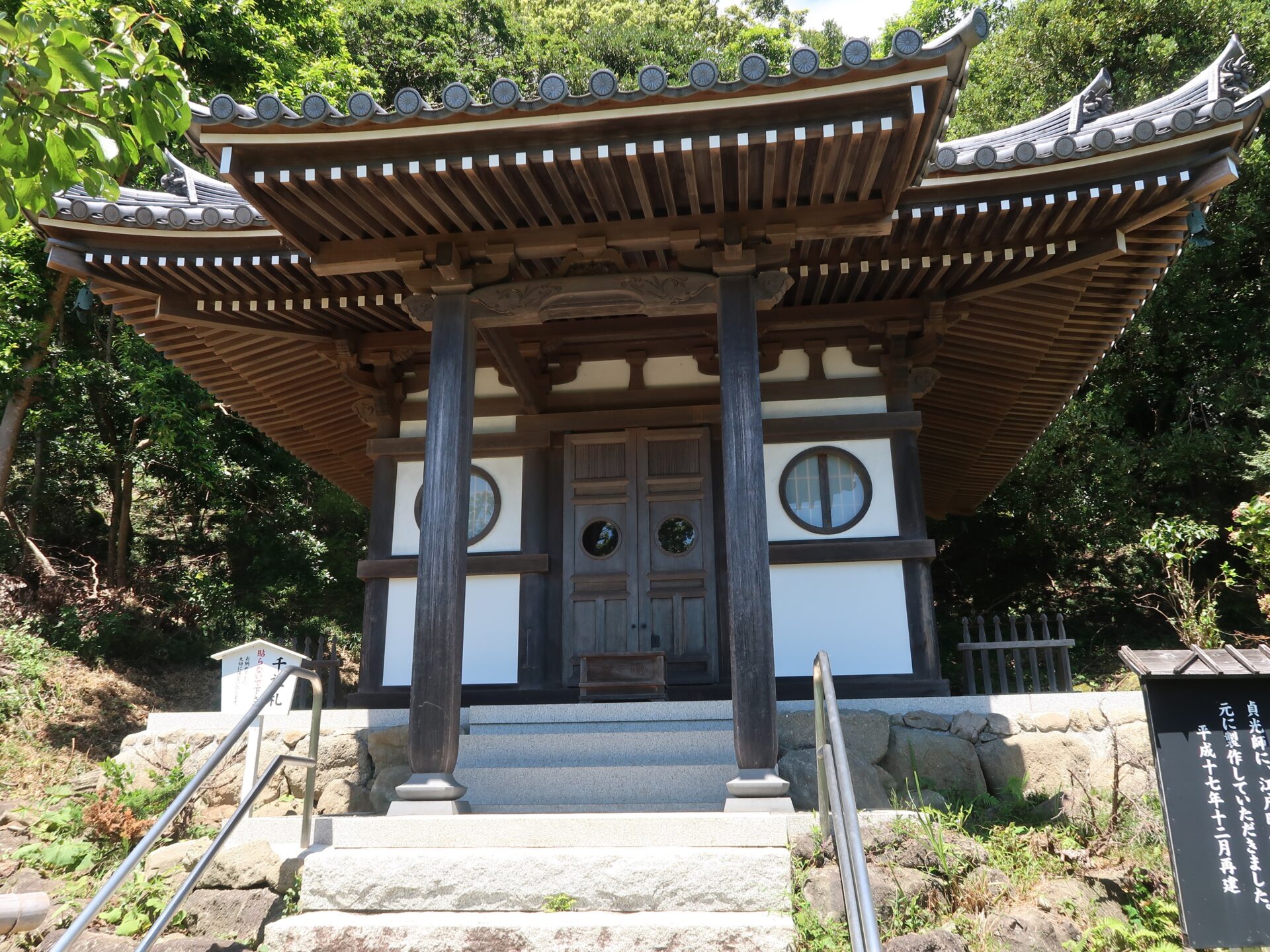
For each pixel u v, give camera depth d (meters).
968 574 19.58
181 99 4.00
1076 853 4.74
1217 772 4.16
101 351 15.66
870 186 5.41
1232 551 16.50
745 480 5.29
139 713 12.90
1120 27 18.38
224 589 16.69
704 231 5.71
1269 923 3.95
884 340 7.64
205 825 5.83
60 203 6.21
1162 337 17.64
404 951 4.00
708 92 4.74
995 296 7.36
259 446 17.92
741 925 3.89
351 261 5.98
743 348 5.55
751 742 4.91
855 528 7.42
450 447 5.60
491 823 4.64
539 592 7.64
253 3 15.66
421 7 25.34
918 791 5.63
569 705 6.43
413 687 5.22
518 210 5.64
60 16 3.72
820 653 4.49
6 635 12.69
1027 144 5.65
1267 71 17.64
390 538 7.84
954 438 10.52
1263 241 17.23
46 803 6.05
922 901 4.21
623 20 34.81
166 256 6.48
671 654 7.45
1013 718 6.20
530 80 28.55
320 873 4.42
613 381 8.09
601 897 4.23
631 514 7.77
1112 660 16.88
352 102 4.89
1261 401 16.11
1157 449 17.17
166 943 4.30
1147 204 5.99
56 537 16.72
